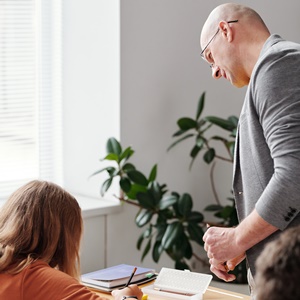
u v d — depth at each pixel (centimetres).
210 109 470
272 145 222
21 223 226
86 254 411
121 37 412
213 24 256
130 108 422
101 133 430
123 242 429
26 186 234
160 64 436
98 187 436
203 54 265
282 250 118
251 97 233
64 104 448
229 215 438
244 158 239
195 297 275
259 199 224
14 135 432
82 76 436
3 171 429
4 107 427
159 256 406
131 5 415
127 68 418
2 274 220
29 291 216
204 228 476
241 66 253
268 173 232
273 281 116
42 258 225
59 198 230
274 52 226
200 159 471
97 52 426
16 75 430
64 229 229
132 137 426
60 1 442
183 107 453
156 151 441
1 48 424
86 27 430
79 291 215
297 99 219
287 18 502
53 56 445
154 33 430
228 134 485
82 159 443
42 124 443
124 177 404
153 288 290
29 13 434
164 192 415
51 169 451
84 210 404
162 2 432
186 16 447
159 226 412
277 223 220
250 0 475
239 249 233
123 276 297
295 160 215
